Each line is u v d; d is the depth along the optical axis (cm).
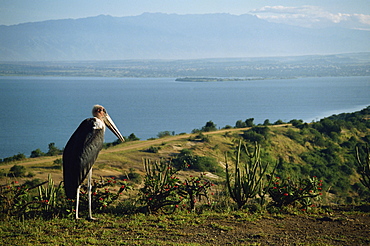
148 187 1058
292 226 923
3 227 898
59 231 874
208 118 18850
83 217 988
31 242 794
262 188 1142
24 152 10831
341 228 905
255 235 848
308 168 5328
